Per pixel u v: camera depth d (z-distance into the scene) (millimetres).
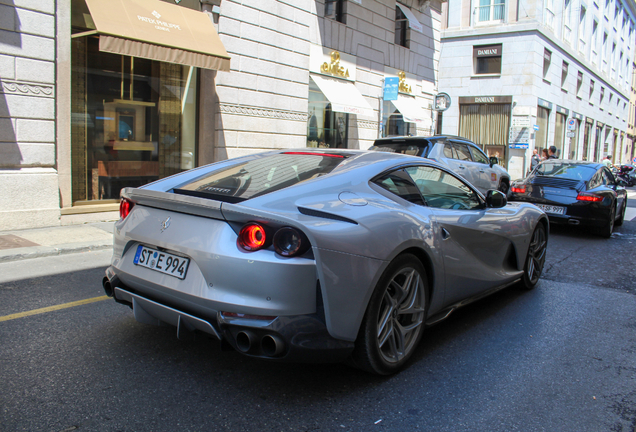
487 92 27281
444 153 9578
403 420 2432
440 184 3645
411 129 18844
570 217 8586
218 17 10148
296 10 11977
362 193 2918
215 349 3197
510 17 26453
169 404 2490
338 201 2732
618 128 50469
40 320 3652
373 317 2686
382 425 2379
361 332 2656
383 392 2711
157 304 2682
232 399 2564
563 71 31469
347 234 2529
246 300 2367
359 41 15375
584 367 3164
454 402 2637
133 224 2914
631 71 54469
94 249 6324
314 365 3016
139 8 8445
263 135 11438
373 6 15836
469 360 3201
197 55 8781
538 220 4809
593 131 40719
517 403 2656
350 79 15109
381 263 2650
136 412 2404
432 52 19719
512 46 26422
